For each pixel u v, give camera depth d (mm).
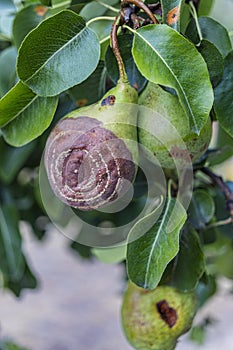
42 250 3162
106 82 645
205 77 523
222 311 2352
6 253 932
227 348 2148
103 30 653
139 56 533
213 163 750
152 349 662
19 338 2387
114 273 2943
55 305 2656
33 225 1028
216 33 611
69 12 539
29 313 2582
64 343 2373
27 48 536
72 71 545
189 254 631
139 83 587
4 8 741
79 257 1122
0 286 1025
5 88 718
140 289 657
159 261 567
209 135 588
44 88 544
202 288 882
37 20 666
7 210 941
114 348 2379
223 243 847
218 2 855
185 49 524
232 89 604
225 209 743
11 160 854
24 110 579
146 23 546
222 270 910
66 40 546
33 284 965
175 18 542
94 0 625
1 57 722
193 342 1116
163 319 651
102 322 2547
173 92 556
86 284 2836
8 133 588
